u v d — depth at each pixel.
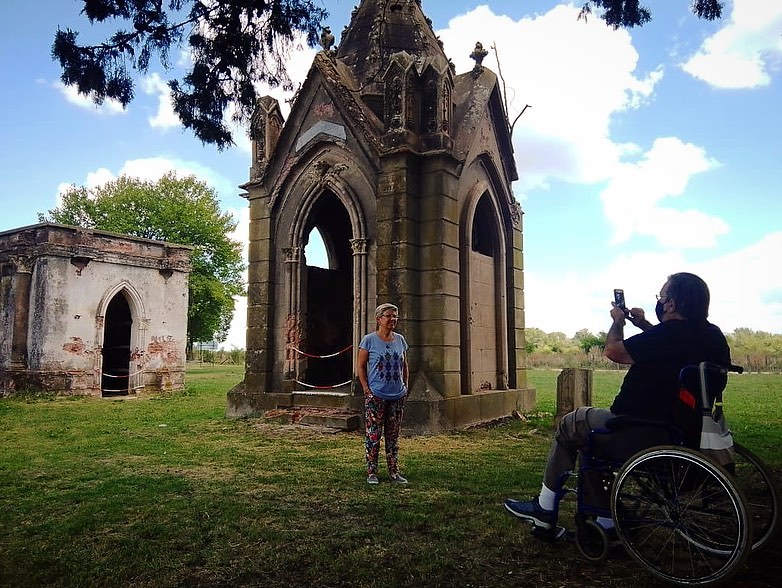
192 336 46.81
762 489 5.86
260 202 12.73
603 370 45.38
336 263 15.59
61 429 11.25
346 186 11.55
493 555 4.15
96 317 20.53
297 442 9.39
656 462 3.65
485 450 8.68
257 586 3.66
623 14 7.94
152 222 44.50
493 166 13.09
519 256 14.14
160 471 7.14
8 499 5.86
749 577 3.70
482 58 13.31
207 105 8.09
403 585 3.64
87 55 7.38
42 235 19.50
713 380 3.75
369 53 12.77
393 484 6.36
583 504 4.06
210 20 7.79
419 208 11.09
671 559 4.00
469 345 11.70
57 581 3.76
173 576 3.81
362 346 6.65
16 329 19.69
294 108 12.34
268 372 12.24
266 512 5.24
